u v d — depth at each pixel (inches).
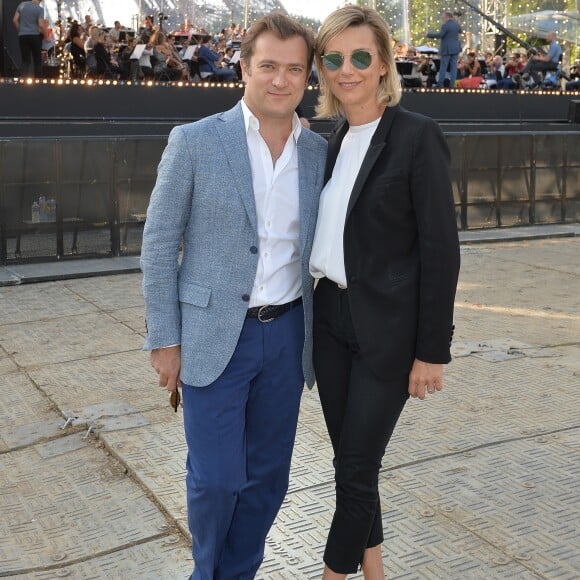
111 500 135.9
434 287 88.0
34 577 113.3
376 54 90.1
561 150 448.5
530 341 227.3
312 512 129.4
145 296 92.0
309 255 94.9
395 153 88.7
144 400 181.5
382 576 100.5
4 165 319.0
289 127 93.7
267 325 93.6
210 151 90.4
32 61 490.9
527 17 813.2
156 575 113.7
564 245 395.2
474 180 427.5
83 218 337.7
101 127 403.2
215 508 92.0
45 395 185.5
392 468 144.9
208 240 91.5
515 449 152.6
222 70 533.3
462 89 540.7
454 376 195.0
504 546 118.8
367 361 91.2
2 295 284.0
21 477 145.2
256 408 96.6
